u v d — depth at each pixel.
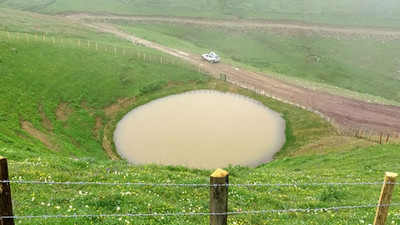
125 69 75.81
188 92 74.44
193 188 18.55
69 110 56.44
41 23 108.44
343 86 106.56
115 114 61.81
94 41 94.88
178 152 50.28
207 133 56.44
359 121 60.00
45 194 15.18
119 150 50.41
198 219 14.51
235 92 75.12
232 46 132.75
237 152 50.84
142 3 170.12
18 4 148.38
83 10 152.50
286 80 84.12
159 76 77.56
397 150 38.84
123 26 133.88
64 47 75.06
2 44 63.22
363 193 21.16
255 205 17.47
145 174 20.52
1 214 9.11
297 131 57.41
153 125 58.69
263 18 161.50
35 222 11.85
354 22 160.75
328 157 39.94
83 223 12.40
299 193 20.81
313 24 157.38
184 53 101.19
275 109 66.62
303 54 130.88
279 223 14.94
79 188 17.09
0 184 8.90
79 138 50.28
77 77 65.56
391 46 140.38
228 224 14.02
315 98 71.31
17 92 52.56
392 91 107.38
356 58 130.75
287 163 41.44
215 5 174.75
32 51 66.56
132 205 14.73
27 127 45.56
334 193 19.94
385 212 10.82
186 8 168.38
